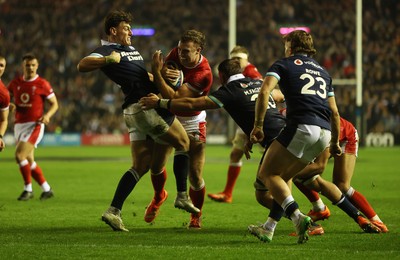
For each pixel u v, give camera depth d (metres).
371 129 49.00
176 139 12.92
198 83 12.61
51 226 13.58
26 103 18.89
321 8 57.12
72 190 20.91
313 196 13.45
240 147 17.91
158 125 12.62
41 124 18.94
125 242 11.63
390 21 55.03
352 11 56.44
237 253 10.53
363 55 53.88
